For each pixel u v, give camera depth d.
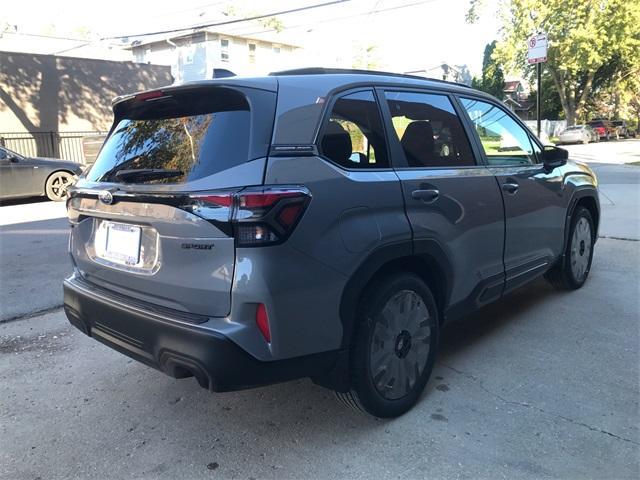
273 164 2.55
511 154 4.30
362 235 2.81
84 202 3.21
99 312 3.07
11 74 20.53
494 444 2.93
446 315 3.55
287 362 2.61
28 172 12.84
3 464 2.86
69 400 3.54
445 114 3.70
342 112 2.95
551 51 36.03
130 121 3.31
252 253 2.46
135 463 2.86
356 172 2.90
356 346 2.90
